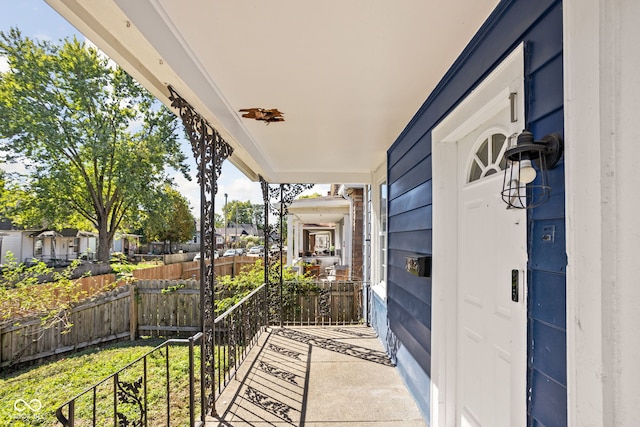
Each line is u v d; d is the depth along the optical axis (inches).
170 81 72.8
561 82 44.7
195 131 95.5
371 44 73.0
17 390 184.9
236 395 124.8
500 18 60.5
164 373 195.3
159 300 281.9
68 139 571.2
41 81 530.0
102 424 139.5
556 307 44.7
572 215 40.0
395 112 114.9
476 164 83.7
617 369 34.7
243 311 163.2
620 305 34.5
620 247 34.7
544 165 46.0
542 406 47.6
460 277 90.0
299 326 228.1
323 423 106.3
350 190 301.1
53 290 253.3
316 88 95.9
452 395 91.2
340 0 59.1
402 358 136.6
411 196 122.8
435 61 80.5
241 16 63.7
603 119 36.0
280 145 159.5
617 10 35.2
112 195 657.0
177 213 960.3
